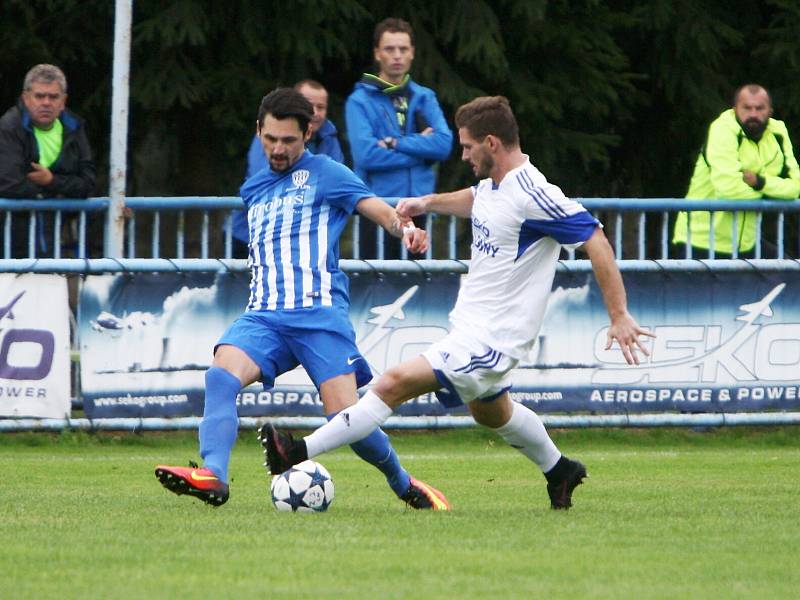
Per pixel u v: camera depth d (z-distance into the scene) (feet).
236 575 49.49
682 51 167.63
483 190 68.13
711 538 60.08
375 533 60.49
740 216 120.26
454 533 60.75
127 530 60.95
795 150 174.70
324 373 71.20
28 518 65.46
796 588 48.47
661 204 119.14
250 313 72.64
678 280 117.60
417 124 112.68
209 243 118.52
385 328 113.80
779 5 169.37
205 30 146.10
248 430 115.75
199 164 161.79
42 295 109.70
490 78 155.63
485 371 67.26
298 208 72.64
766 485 86.48
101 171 162.61
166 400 111.75
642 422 117.19
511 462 102.89
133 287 110.83
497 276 67.46
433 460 104.32
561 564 52.60
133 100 148.56
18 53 150.10
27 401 109.91
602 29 162.81
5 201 111.04
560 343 115.75
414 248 70.95
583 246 67.21
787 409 119.75
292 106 72.08
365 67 161.27
